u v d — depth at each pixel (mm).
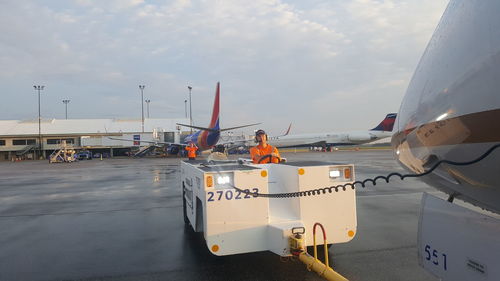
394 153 2551
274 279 3592
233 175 3475
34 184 13836
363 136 54281
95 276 3789
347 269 3834
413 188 10680
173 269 3957
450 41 1664
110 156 58656
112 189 11641
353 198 3766
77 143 61375
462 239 1904
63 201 9266
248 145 48219
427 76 1838
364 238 5047
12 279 3742
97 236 5547
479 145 1394
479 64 1366
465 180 1677
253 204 3514
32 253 4672
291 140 55156
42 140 60688
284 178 3953
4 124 64250
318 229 3670
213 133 33656
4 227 6285
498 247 1646
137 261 4266
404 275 3652
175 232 5715
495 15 1335
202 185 3535
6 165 33688
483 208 1957
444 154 1671
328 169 3699
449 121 1526
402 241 4891
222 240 3445
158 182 13539
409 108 2008
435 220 2174
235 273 3789
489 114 1292
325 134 55250
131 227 6129
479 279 1762
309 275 3686
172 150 44281
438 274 2115
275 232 3416
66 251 4738
